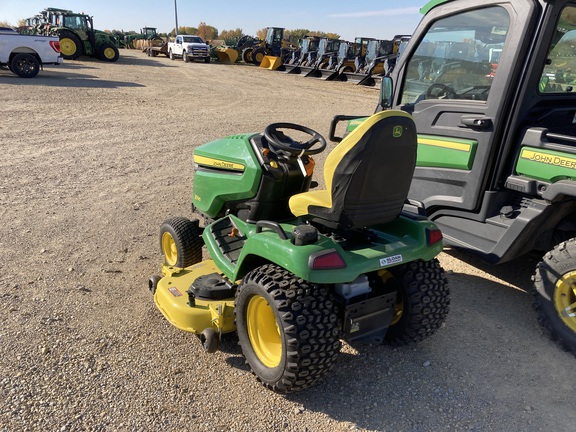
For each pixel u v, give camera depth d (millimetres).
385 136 2729
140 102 14258
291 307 2674
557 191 3424
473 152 3973
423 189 4461
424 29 4441
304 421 2801
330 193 2883
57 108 12367
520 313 4039
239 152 3664
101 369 3113
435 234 3201
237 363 3266
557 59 3836
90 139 9539
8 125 10227
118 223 5590
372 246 3051
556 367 3361
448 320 3904
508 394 3092
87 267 4496
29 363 3115
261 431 2709
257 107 14656
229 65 32688
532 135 3639
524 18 3621
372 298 2979
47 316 3648
